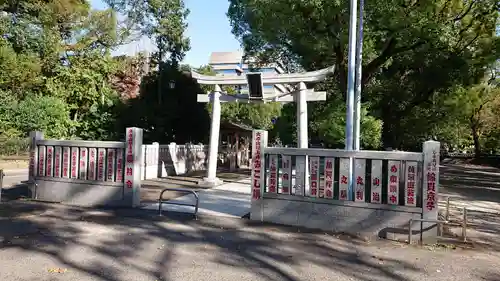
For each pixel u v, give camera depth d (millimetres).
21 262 5262
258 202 8273
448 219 8688
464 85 21297
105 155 9602
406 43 16344
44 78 22750
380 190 7254
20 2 19953
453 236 7527
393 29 15023
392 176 7160
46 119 21750
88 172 9750
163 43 33156
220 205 10102
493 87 31672
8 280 4613
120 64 29391
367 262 5777
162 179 16266
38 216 8125
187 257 5742
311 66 19312
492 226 8734
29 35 20906
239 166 24094
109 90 26094
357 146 11312
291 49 17891
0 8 19812
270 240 6828
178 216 8570
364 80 17844
